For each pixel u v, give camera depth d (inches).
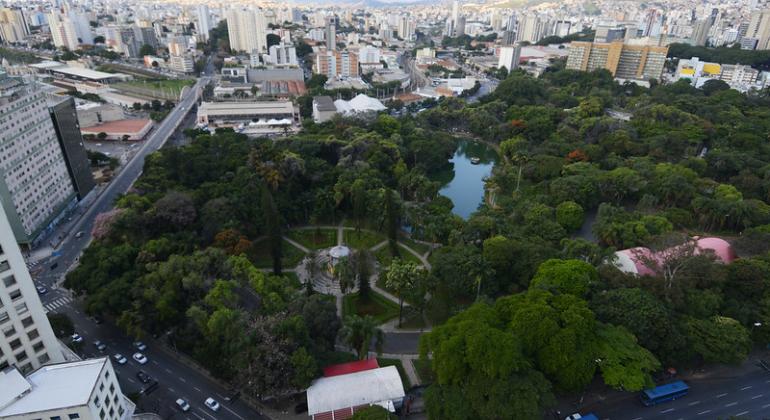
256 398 4291.3
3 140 6151.6
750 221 7101.4
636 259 5521.7
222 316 4264.3
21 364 3750.0
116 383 3676.2
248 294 5423.2
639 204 7637.8
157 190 7214.6
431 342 4079.7
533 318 4028.1
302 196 7623.0
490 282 5462.6
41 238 6983.3
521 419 3449.8
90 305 4790.8
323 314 4623.5
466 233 6441.9
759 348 4901.6
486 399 3629.4
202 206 6742.1
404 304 5807.1
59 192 7495.1
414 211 7017.7
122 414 3750.0
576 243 5821.9
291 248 6973.4
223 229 6235.2
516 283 5620.1
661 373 4463.6
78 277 5172.2
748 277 4982.8
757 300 4904.0
